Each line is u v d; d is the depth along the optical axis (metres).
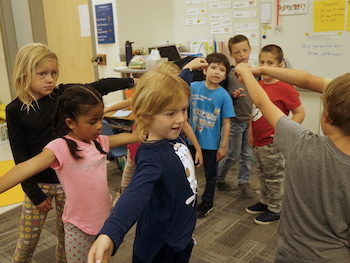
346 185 0.94
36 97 1.59
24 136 1.57
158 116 1.06
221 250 2.14
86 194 1.40
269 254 2.09
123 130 3.51
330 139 0.98
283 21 3.33
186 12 4.23
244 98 2.76
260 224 2.41
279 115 1.12
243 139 2.83
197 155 2.00
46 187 1.59
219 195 2.91
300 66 3.34
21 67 1.52
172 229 1.13
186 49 4.32
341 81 0.97
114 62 4.09
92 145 1.44
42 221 1.60
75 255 1.44
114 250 0.80
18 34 4.69
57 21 4.48
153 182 0.99
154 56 3.51
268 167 2.35
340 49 3.07
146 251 1.12
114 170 3.55
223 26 3.89
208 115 2.39
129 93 3.59
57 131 1.44
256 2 3.55
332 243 1.00
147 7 4.13
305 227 1.03
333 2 3.00
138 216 0.89
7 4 4.57
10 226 2.51
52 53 1.59
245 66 1.32
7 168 3.62
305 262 1.04
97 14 4.06
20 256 1.63
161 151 1.07
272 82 2.20
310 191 1.00
